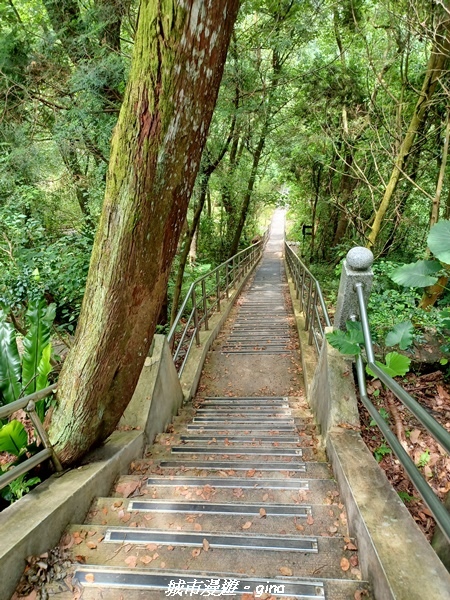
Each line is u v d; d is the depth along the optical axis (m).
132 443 2.57
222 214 15.48
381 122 6.25
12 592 1.38
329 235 13.93
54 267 4.67
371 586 1.35
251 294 10.70
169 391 3.63
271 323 7.40
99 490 2.07
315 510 1.89
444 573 1.22
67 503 1.74
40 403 2.33
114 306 1.85
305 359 4.65
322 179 12.38
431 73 4.54
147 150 1.60
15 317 4.64
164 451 2.85
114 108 4.79
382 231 8.20
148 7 1.46
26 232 4.84
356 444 2.22
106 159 5.28
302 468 2.36
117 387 2.09
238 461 2.58
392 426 2.58
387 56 5.49
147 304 1.95
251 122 8.28
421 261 2.78
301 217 19.81
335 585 1.37
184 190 1.79
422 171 6.71
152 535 1.71
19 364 2.37
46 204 6.32
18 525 1.52
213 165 7.56
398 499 1.64
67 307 4.81
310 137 8.01
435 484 2.16
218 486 2.19
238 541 1.66
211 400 4.48
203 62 1.56
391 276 2.82
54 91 4.85
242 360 5.65
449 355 3.09
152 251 1.81
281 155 10.59
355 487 1.76
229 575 1.43
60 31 4.45
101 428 2.15
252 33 6.68
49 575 1.46
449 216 5.19
